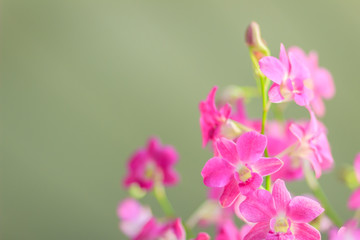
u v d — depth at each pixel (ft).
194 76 7.28
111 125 7.47
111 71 7.41
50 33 7.43
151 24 7.27
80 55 7.42
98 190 7.48
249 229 3.08
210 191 3.68
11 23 7.46
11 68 7.48
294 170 3.29
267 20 7.02
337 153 7.11
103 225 7.44
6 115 7.51
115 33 7.34
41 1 7.41
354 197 3.42
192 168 7.32
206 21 7.17
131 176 3.80
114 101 7.46
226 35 7.14
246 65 7.12
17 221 7.47
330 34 7.01
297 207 3.02
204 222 3.67
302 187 6.07
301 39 7.02
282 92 3.14
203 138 3.23
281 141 3.45
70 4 7.38
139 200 7.01
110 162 7.48
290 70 3.15
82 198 7.48
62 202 7.50
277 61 3.13
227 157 3.08
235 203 3.14
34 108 7.51
